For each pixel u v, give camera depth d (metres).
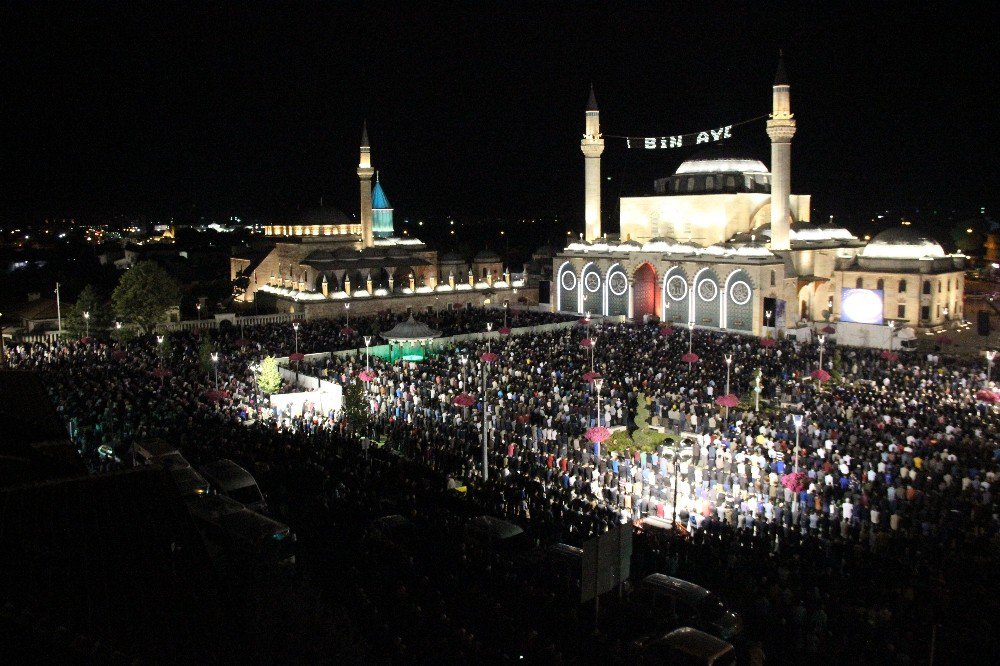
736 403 45.66
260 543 26.12
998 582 26.91
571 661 20.86
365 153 119.25
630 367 62.66
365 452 43.22
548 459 41.69
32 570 17.14
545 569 27.41
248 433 43.84
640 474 40.09
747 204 102.56
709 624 23.27
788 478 35.53
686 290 94.81
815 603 25.16
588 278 105.50
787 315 90.62
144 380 56.78
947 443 40.66
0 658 13.73
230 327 86.75
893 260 96.81
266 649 19.27
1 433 26.16
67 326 83.12
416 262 117.00
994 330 94.44
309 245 114.00
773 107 89.31
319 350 73.50
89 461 39.12
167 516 20.19
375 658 20.45
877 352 70.06
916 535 30.75
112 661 14.71
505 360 66.25
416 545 28.81
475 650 20.39
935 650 22.77
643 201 108.75
